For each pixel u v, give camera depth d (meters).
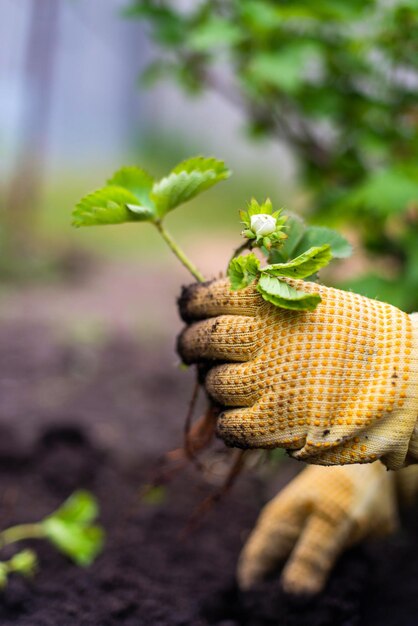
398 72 1.05
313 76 1.14
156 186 0.69
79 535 0.87
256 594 0.84
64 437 1.07
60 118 4.85
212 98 5.14
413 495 0.88
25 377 1.46
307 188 1.17
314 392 0.63
